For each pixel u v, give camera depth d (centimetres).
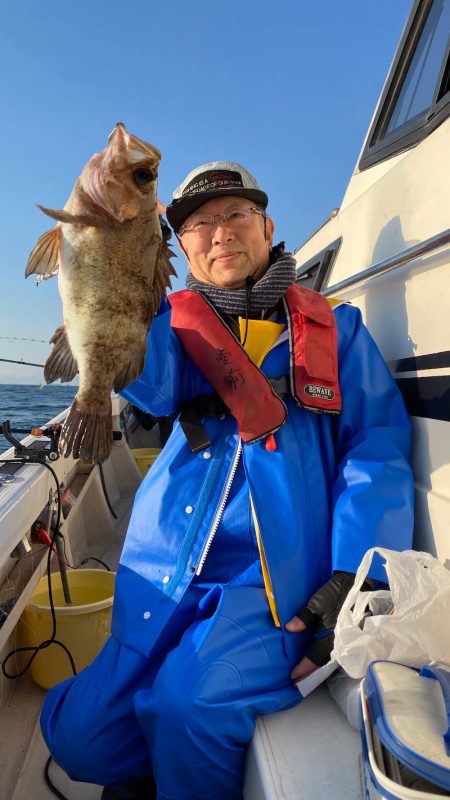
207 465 182
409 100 264
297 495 172
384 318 216
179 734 143
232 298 195
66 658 234
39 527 251
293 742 140
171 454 189
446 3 248
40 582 277
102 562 357
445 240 164
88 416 154
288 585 165
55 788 189
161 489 185
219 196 194
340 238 283
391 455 178
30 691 239
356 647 138
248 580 173
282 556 166
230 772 147
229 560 179
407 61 275
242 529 178
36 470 258
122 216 148
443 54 237
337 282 273
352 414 191
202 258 201
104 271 150
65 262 152
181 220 204
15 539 208
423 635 131
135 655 171
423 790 98
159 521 182
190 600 176
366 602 146
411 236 200
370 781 108
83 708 170
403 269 195
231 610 161
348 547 162
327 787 125
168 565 178
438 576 137
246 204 197
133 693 169
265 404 175
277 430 175
